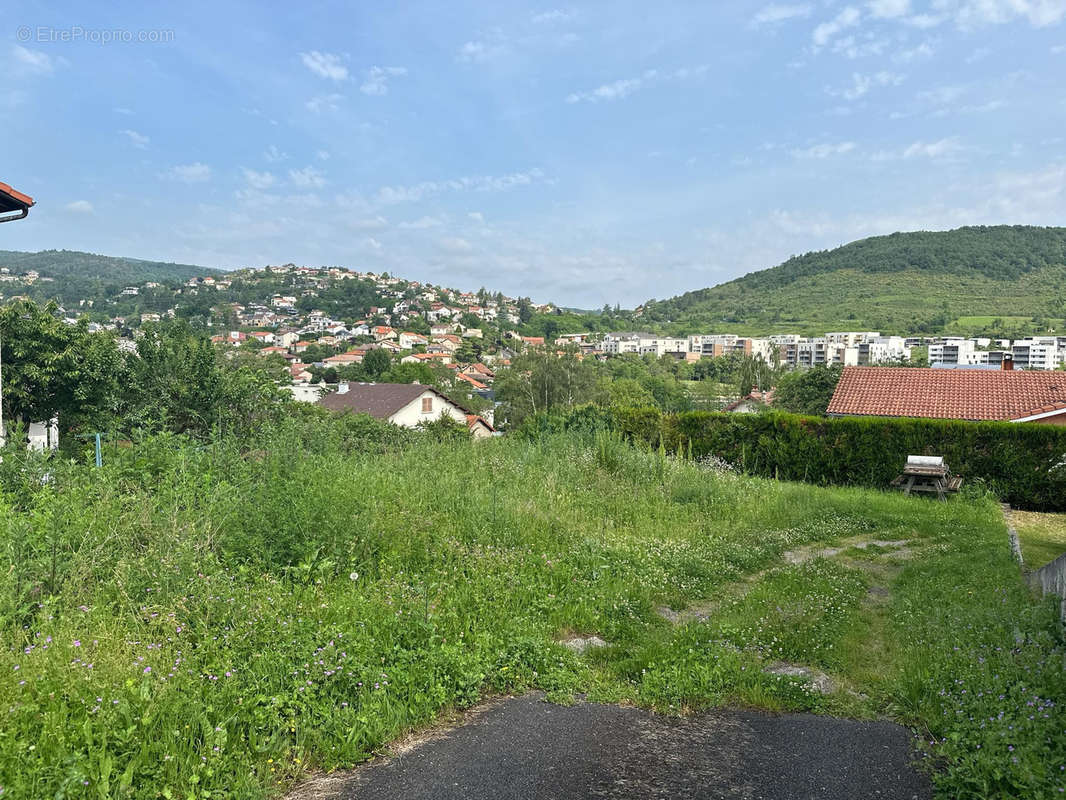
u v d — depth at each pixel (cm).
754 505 1252
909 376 2444
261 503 717
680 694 492
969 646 553
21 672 372
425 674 473
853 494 1528
